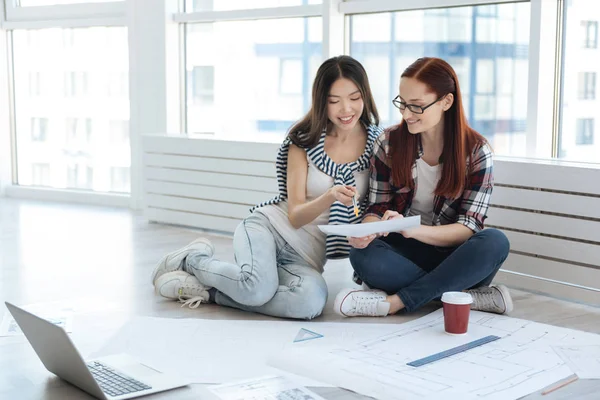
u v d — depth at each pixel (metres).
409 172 2.73
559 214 3.02
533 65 3.41
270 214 2.85
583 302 2.99
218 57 4.95
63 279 3.27
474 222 2.70
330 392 2.02
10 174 6.09
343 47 4.32
